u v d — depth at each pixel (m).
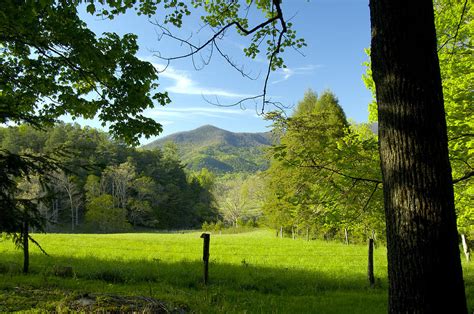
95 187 75.19
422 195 3.13
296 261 17.86
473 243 23.94
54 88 9.78
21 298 6.41
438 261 3.06
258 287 10.66
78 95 10.42
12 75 9.58
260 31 6.90
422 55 3.28
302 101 49.50
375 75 3.51
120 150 95.19
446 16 8.93
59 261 13.85
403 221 3.18
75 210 78.44
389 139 3.34
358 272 14.70
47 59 9.53
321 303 8.73
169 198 93.06
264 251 22.19
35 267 11.13
